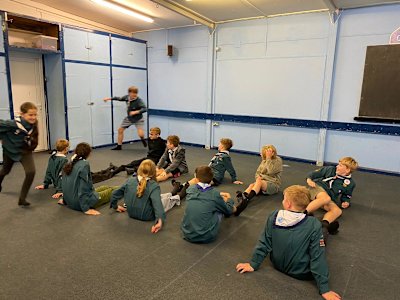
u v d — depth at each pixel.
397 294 1.82
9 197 3.24
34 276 1.90
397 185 4.13
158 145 4.49
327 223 2.53
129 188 2.69
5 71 4.68
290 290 1.81
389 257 2.25
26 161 2.97
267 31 5.53
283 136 5.68
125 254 2.18
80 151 2.85
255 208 3.13
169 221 2.75
